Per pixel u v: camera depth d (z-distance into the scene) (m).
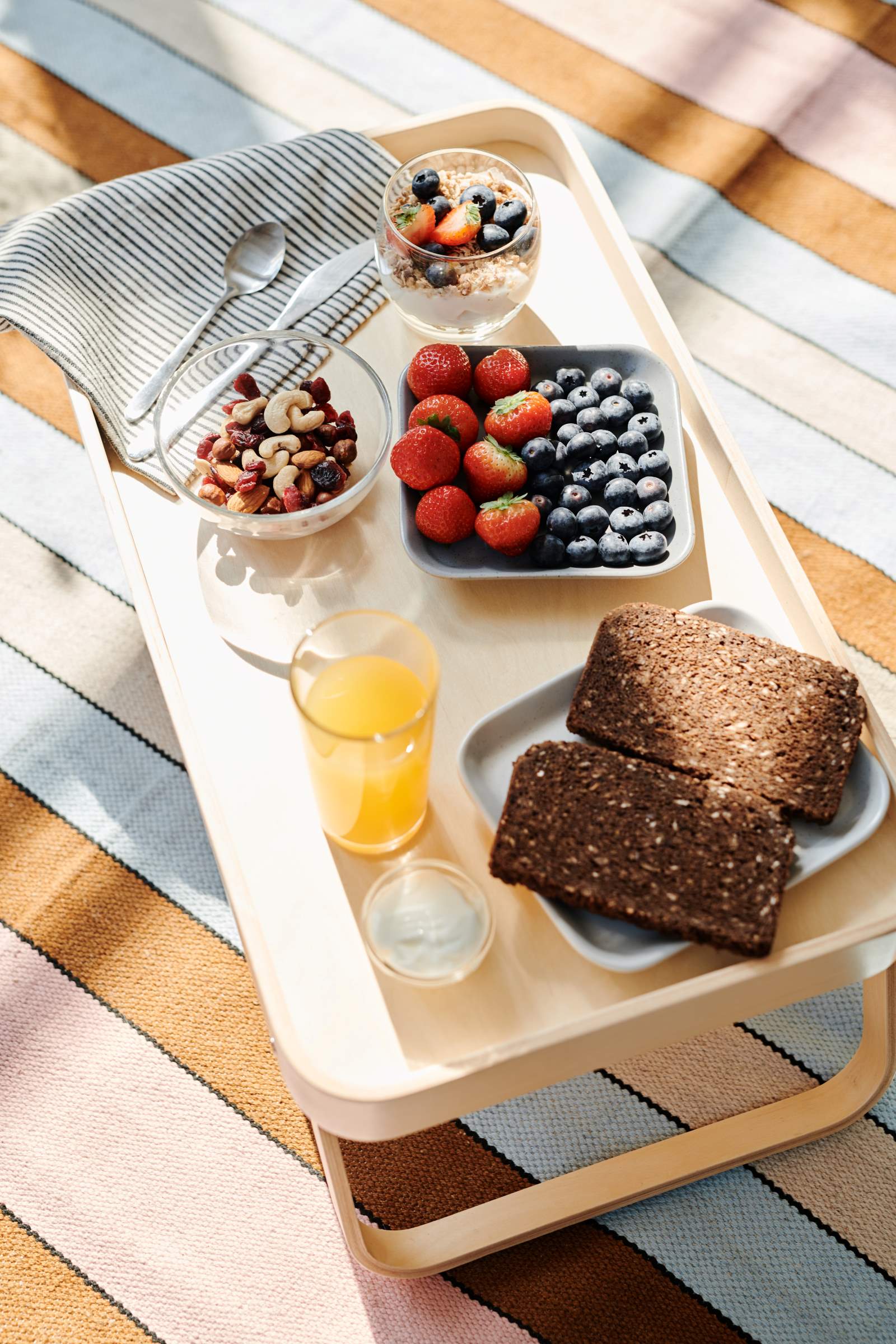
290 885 0.84
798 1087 1.16
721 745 0.85
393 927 0.80
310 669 0.83
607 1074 1.17
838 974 0.84
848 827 0.83
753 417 1.58
